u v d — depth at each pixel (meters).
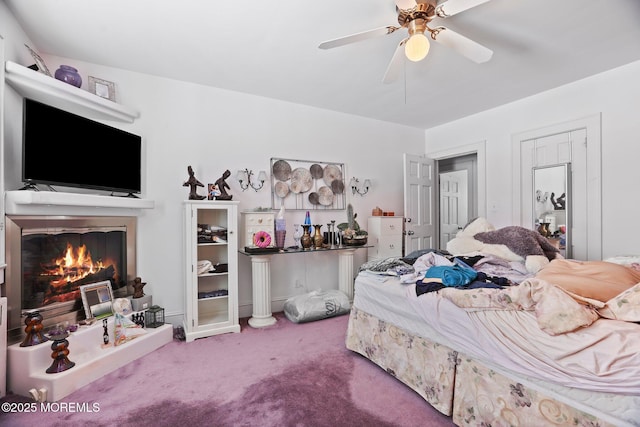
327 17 2.11
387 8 2.01
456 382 1.65
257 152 3.55
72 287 2.42
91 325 2.32
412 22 1.82
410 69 2.90
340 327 3.11
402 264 2.50
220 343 2.71
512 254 2.45
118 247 2.81
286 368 2.25
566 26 2.23
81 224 2.45
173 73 2.98
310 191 3.89
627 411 1.04
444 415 1.71
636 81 2.78
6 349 1.87
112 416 1.70
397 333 2.07
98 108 2.62
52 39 2.38
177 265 3.12
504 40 2.41
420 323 1.87
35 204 2.10
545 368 1.25
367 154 4.37
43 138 2.16
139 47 2.50
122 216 2.79
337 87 3.32
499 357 1.42
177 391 1.95
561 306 1.26
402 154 4.70
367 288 2.36
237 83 3.22
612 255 2.93
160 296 3.04
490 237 2.64
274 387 1.99
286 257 3.72
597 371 1.11
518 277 2.10
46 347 1.96
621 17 2.12
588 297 1.39
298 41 2.42
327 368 2.24
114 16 2.09
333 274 4.04
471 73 2.99
